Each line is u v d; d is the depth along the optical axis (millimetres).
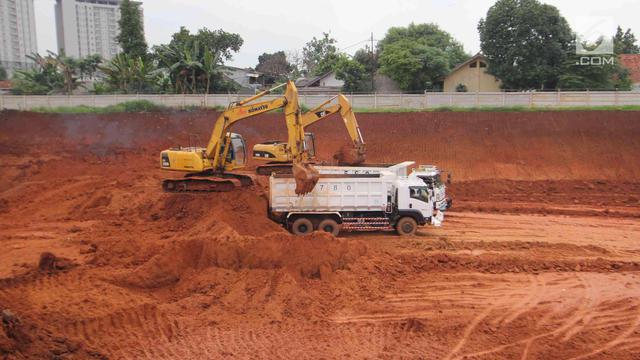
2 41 114312
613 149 33469
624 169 32125
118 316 13297
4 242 20125
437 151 35594
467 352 12258
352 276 16016
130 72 49750
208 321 13508
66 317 12945
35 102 45719
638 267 17688
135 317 13438
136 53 54844
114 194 25438
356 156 24672
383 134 37969
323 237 16922
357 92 53219
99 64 60438
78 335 12430
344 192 20594
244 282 15305
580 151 33719
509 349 12414
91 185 28047
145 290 15406
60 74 55375
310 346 12422
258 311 14109
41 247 19391
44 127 40562
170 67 48250
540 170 32781
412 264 17438
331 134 39000
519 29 43375
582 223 23781
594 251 19406
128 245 17953
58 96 45719
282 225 21406
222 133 23266
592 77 43844
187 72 49188
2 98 45312
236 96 44500
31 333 11641
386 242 20109
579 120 35938
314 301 14648
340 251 16656
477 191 30109
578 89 43188
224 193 23094
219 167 24016
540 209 26219
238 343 12484
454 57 55594
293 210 20625
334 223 20656
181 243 16688
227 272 15883
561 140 34719
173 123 41312
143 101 43531
